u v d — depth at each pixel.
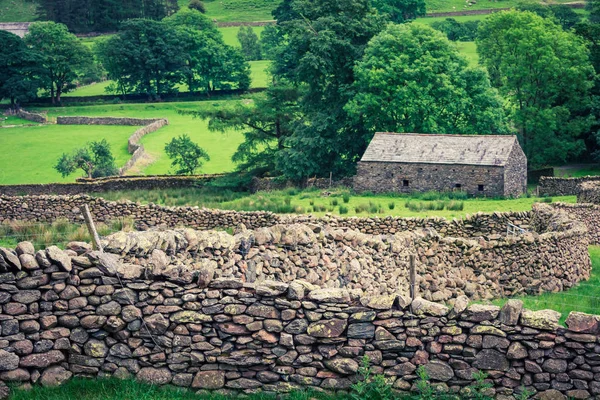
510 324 17.42
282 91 95.25
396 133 78.38
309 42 95.12
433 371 17.61
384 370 17.75
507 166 73.12
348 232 26.62
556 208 45.00
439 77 88.56
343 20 96.56
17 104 176.25
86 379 17.86
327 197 66.75
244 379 17.91
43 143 134.62
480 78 92.44
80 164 100.06
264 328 17.88
